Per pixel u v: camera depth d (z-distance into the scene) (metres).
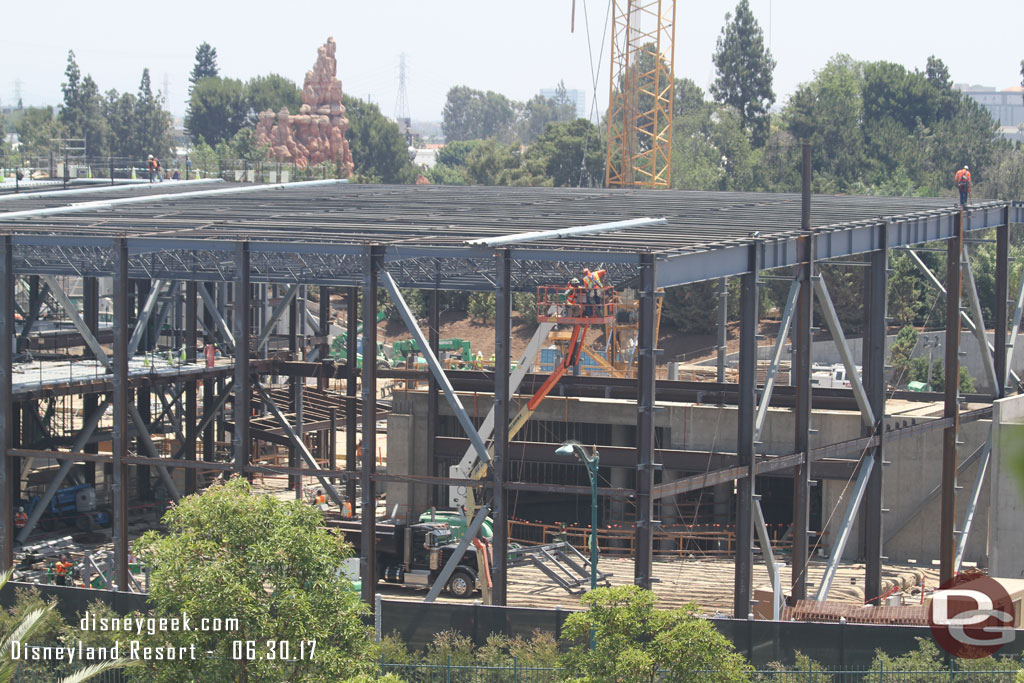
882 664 80.12
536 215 131.62
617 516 150.38
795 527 112.88
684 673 67.12
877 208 143.00
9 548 107.31
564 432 155.12
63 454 106.25
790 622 81.94
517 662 78.56
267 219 128.12
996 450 124.31
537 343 126.38
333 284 125.12
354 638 68.62
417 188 189.12
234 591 64.44
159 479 162.75
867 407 121.06
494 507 96.38
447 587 122.38
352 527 125.44
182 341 188.25
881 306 125.19
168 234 108.88
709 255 100.94
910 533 144.75
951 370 135.38
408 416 155.00
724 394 152.00
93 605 84.50
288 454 172.75
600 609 69.06
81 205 141.88
